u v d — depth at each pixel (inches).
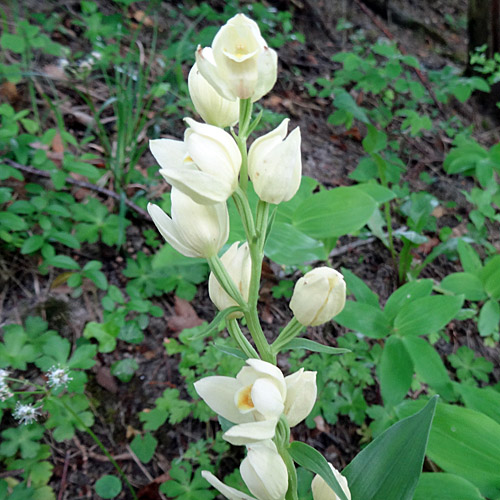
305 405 6.6
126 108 16.8
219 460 12.3
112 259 15.6
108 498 11.6
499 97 28.1
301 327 6.9
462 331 17.8
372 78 23.1
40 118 17.9
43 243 13.9
